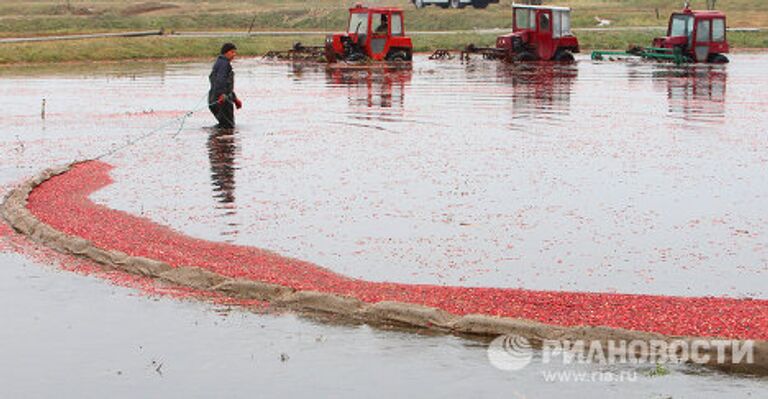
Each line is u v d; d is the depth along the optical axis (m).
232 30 77.50
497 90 34.53
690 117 26.27
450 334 9.17
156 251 11.93
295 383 8.01
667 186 16.48
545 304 9.74
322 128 24.33
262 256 11.89
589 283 10.88
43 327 9.34
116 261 11.48
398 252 12.26
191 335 9.13
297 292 10.06
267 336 9.11
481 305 9.72
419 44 61.97
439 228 13.53
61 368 8.37
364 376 8.14
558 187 16.42
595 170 18.02
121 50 56.00
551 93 33.44
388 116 26.73
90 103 30.91
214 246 12.37
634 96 32.31
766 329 8.86
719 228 13.46
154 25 79.44
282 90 35.12
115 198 15.57
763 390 7.78
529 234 13.16
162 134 23.48
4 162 19.41
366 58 51.41
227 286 10.49
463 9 81.12
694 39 50.50
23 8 90.06
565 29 52.38
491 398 7.68
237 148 21.09
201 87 36.81
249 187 16.58
